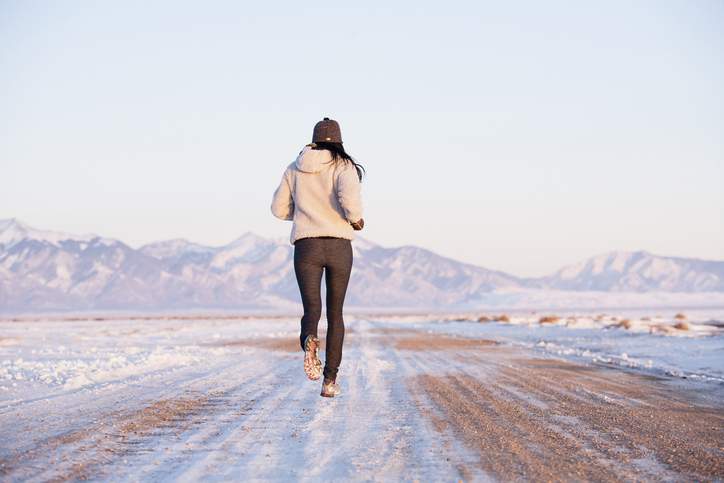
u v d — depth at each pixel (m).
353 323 80.25
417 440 7.15
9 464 5.97
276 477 5.61
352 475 5.68
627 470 5.94
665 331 40.06
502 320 81.50
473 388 12.11
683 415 9.29
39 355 22.64
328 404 9.86
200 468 5.89
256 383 12.83
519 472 5.80
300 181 7.18
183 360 18.98
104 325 103.25
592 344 30.30
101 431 7.55
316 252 7.17
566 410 9.47
